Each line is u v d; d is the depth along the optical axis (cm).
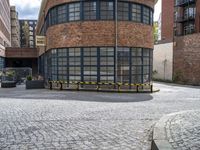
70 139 712
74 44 2389
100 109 1220
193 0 4691
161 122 834
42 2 3031
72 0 2367
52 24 2623
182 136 659
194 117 926
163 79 4322
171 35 5259
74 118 998
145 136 745
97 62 2342
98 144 667
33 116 1036
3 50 5244
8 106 1314
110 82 2336
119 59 2356
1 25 5341
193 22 4834
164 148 560
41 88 2747
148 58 2562
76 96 1831
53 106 1310
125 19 2369
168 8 5366
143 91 2266
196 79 3497
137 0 2408
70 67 2430
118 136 743
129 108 1262
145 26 2497
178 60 3897
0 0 5209
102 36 2331
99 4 2323
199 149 554
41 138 721
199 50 3434
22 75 3897
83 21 2353
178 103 1505
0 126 862
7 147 642
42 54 3956
